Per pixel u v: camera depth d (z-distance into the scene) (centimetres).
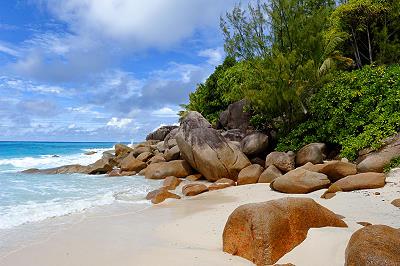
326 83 1597
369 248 385
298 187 1073
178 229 778
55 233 769
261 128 1877
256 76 1739
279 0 1677
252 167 1439
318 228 568
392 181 1001
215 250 605
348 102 1423
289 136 1593
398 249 384
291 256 510
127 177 1841
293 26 1675
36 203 1116
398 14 1855
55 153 4178
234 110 2089
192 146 1616
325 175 1092
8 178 1797
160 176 1739
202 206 1021
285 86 1603
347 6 1931
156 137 3362
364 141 1257
